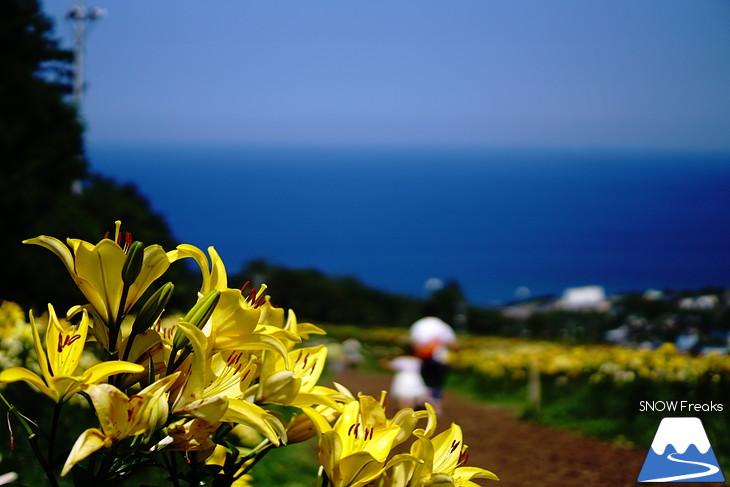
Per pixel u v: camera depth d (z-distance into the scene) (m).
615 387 10.96
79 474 1.25
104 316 1.31
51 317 1.25
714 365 9.21
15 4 10.62
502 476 7.09
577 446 8.85
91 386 1.18
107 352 1.32
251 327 1.29
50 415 4.36
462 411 12.70
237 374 1.32
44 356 1.21
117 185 16.66
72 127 10.82
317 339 32.34
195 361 1.22
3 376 1.15
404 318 61.53
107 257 1.29
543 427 10.53
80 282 1.30
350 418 1.31
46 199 10.19
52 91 10.74
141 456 1.26
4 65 10.20
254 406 1.23
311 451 7.08
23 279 9.72
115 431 1.18
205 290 1.37
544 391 13.08
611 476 7.03
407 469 1.29
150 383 1.26
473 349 23.17
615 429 9.45
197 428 1.24
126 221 15.30
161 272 1.33
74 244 1.28
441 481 1.30
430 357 10.01
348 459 1.23
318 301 59.62
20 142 10.09
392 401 13.19
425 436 1.33
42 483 3.75
